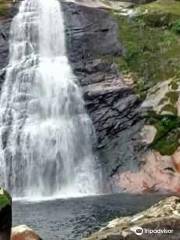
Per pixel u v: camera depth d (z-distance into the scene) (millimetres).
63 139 31391
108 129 31219
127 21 35062
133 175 29562
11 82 32938
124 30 34656
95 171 30422
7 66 33281
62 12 35094
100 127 31312
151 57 33469
